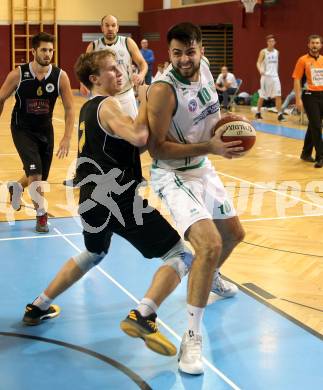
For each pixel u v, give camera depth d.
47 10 24.45
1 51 24.05
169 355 3.40
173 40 3.48
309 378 3.42
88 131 3.68
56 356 3.67
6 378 3.41
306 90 9.61
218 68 21.86
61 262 5.31
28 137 6.11
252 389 3.30
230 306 4.41
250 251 5.68
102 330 4.03
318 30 16.36
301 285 4.86
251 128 3.66
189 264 3.65
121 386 3.34
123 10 25.36
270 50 15.80
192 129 3.70
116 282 4.86
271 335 3.96
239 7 19.33
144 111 3.58
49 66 6.03
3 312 4.29
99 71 3.73
